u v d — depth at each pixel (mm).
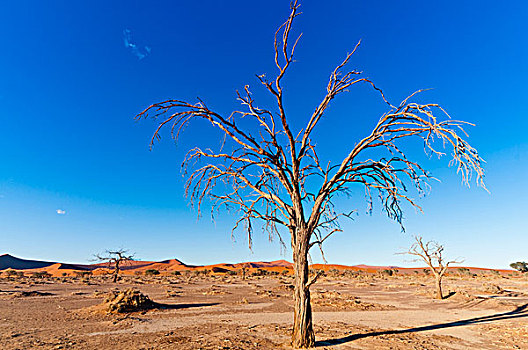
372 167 10703
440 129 8453
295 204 10586
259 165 10781
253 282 56625
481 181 7719
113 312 18141
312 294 30406
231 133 10508
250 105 10508
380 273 93062
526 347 10688
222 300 26781
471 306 23672
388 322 16328
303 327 9945
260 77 9984
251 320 16422
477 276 78938
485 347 10672
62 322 15344
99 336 12156
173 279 66438
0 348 10172
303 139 10961
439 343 11086
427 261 29922
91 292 33375
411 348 10172
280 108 10406
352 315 19031
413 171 10070
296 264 10359
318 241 10375
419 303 26109
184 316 17734
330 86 10516
